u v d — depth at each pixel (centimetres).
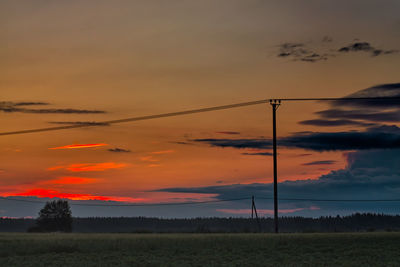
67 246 4494
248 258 3997
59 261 3878
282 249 4438
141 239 5038
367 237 4984
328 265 3681
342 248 4425
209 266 3641
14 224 19975
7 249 4381
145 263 3769
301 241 4794
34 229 15300
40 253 4306
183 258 4022
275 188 6694
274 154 6781
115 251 4381
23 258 4038
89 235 6769
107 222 18600
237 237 5150
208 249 4459
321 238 4950
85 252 4353
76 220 19225
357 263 3747
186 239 4997
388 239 4856
